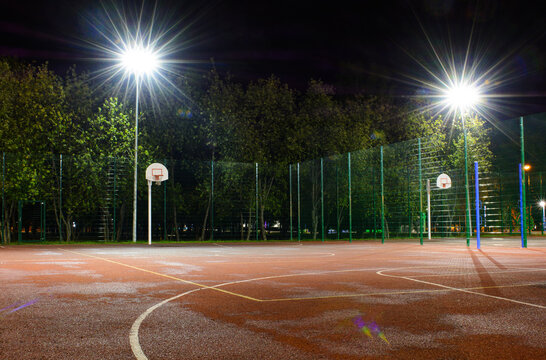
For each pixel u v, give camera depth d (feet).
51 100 89.92
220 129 101.50
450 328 17.37
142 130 96.43
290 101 107.14
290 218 100.37
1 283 29.60
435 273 35.19
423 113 114.21
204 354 14.17
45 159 86.58
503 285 28.53
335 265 42.14
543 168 120.16
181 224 100.89
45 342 15.51
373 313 20.06
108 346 15.03
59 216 90.58
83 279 31.63
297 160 107.34
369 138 109.29
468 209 75.41
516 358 13.82
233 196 100.99
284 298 23.85
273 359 13.70
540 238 114.01
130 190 93.15
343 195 107.55
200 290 26.58
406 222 111.75
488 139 107.45
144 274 34.71
